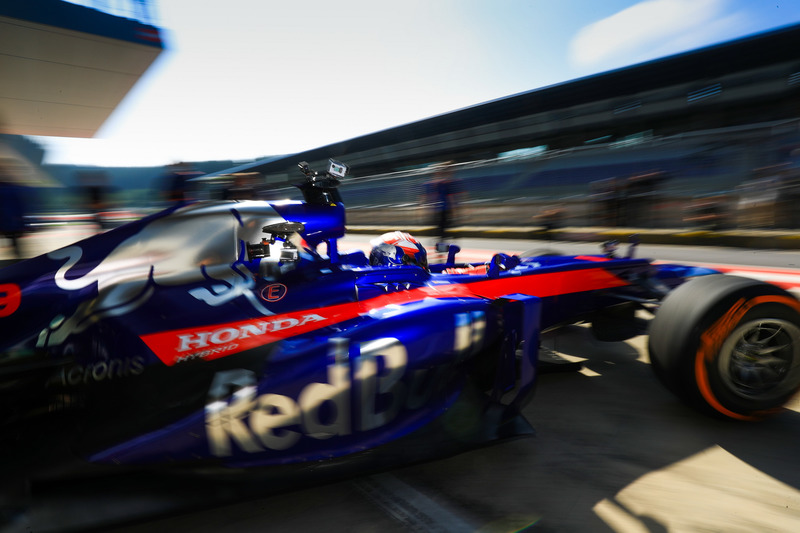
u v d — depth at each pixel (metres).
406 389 1.83
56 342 1.56
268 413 1.62
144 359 1.59
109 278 1.68
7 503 1.38
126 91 11.47
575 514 1.59
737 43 18.64
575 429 2.17
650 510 1.60
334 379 1.70
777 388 2.11
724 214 8.21
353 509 1.66
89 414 1.54
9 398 1.45
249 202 2.01
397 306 2.01
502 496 1.71
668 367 2.09
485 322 2.01
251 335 1.73
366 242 11.23
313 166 42.41
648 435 2.09
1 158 7.54
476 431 1.91
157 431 1.54
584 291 3.02
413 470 1.89
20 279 1.65
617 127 25.50
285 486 1.60
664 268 3.38
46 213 17.41
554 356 2.95
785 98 18.94
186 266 1.78
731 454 1.91
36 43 8.16
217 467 1.57
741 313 1.99
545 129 28.08
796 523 1.51
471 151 32.94
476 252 8.09
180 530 1.58
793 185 7.66
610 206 9.85
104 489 1.48
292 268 1.93
